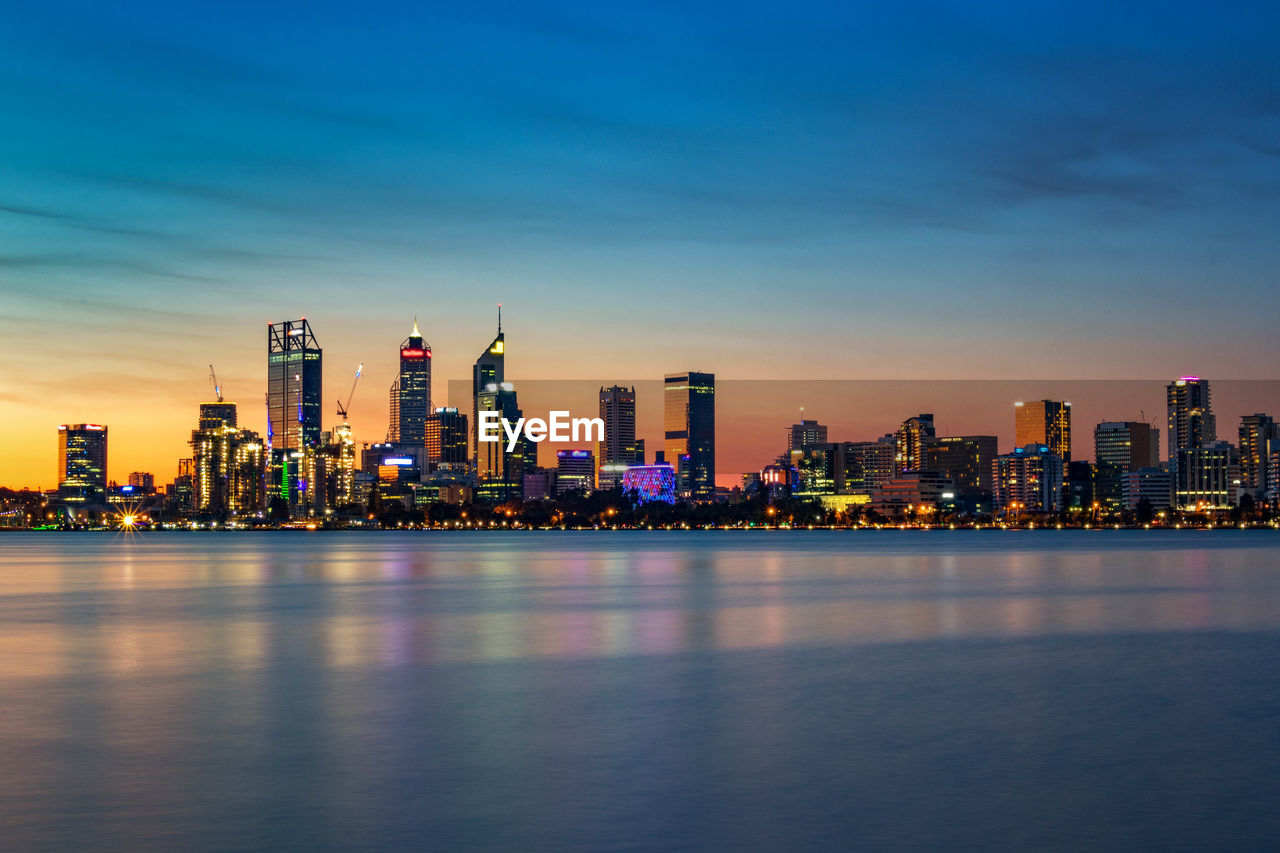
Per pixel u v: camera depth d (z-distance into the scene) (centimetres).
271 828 2966
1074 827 2981
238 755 3822
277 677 5669
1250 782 3450
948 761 3738
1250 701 4903
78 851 2781
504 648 6988
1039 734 4184
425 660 6366
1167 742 4038
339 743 4022
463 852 2783
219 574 17850
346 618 9288
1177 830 2958
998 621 8762
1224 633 7788
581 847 2820
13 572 18912
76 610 10250
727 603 10888
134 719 4478
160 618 9356
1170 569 17912
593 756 3812
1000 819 3055
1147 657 6438
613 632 7981
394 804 3195
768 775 3541
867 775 3541
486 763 3706
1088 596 11644
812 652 6712
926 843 2850
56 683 5466
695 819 3055
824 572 17488
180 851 2783
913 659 6362
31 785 3406
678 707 4759
